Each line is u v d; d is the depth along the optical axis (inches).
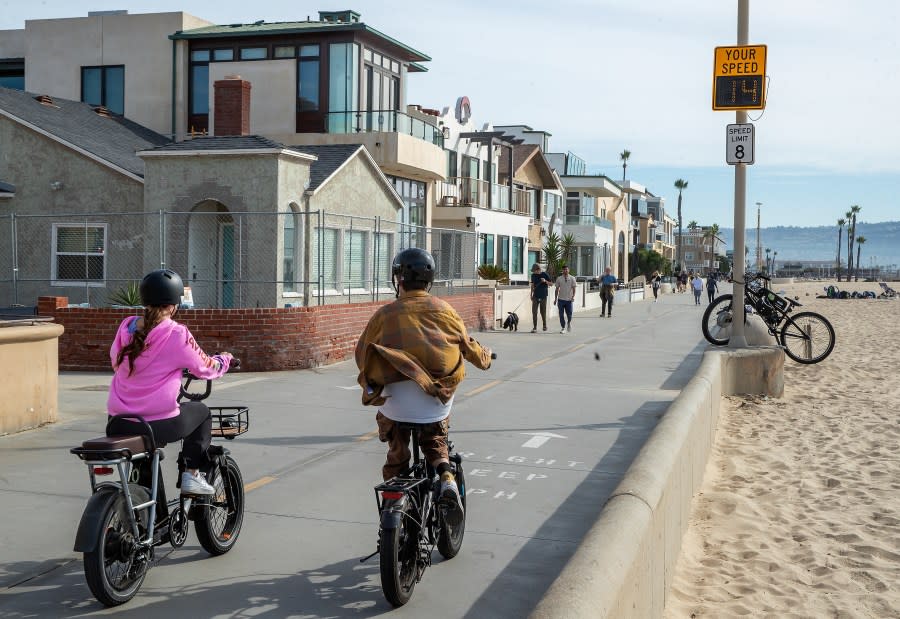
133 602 190.1
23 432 370.0
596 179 2615.7
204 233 767.1
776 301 682.8
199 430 206.2
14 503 263.4
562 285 978.1
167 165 748.0
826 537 268.5
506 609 189.2
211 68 1131.3
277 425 392.8
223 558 219.5
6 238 815.7
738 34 519.5
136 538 185.9
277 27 1115.3
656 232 4837.6
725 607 212.4
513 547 230.1
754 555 250.5
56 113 927.7
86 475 297.3
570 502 273.3
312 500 271.6
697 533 271.0
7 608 185.6
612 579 133.6
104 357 593.6
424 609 188.5
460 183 1493.6
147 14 1174.3
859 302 2373.3
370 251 887.1
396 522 181.2
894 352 820.0
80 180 799.7
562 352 735.7
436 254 1021.8
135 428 186.1
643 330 1028.5
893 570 240.4
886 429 434.9
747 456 379.2
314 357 607.5
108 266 792.9
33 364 377.4
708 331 616.1
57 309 597.0
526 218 1760.6
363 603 191.3
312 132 1100.5
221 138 764.0
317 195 784.3
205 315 583.5
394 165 1087.0
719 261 7140.8
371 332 195.0
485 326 1010.7
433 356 191.5
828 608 213.9
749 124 527.8
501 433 379.9
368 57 1128.2
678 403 309.6
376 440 360.8
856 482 332.2
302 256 764.0
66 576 205.3
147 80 1175.6
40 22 1218.6
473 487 289.6
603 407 451.8
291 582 203.5
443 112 1467.8
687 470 267.9
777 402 517.3
